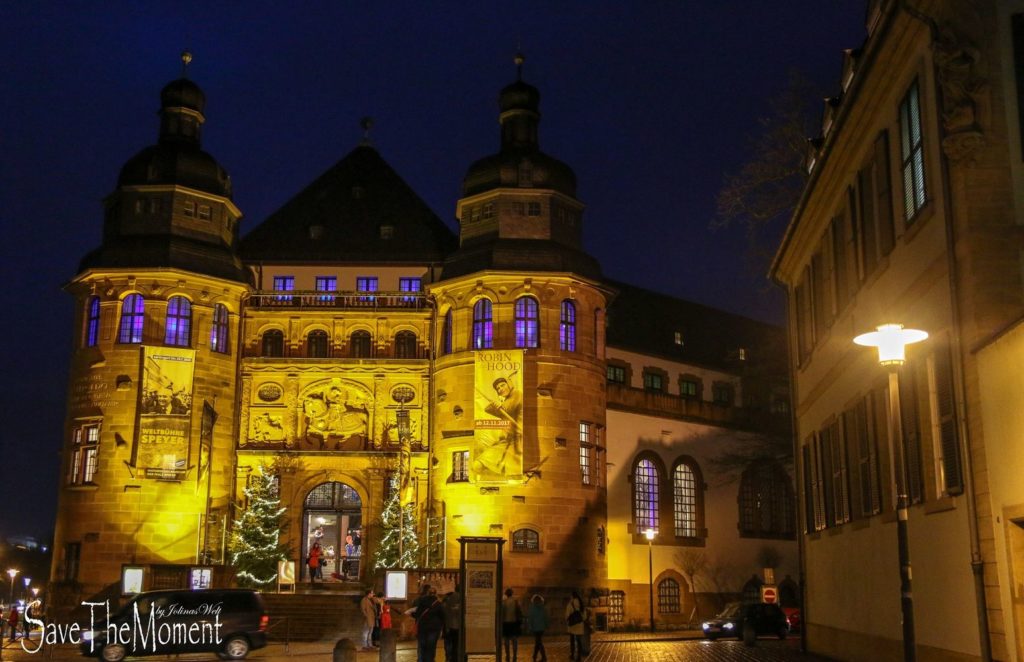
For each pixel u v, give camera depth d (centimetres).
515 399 5469
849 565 2933
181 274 5556
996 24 1903
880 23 2148
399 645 4438
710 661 3406
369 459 5769
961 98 1884
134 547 5300
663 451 6675
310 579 5475
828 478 3231
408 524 5519
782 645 4522
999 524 1764
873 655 2645
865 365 2662
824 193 3081
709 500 6938
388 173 6712
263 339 5953
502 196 5803
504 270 5600
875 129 2488
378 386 5875
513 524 5416
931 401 2084
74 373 5591
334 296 6009
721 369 7381
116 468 5366
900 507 1670
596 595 5547
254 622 3562
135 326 5525
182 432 5434
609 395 6397
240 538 5412
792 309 3925
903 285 2267
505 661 3291
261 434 5819
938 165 1995
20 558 11038
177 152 5806
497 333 5591
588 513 5616
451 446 5616
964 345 1877
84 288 5653
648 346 6981
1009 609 1734
